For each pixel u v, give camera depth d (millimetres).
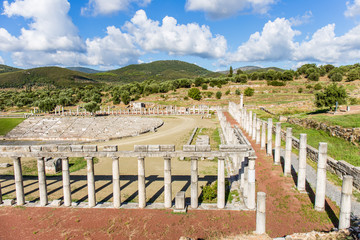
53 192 24500
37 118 76875
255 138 40250
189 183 26031
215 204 20422
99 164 34688
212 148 41062
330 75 148000
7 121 75812
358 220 15398
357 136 27891
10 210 20609
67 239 16531
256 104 94938
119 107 123375
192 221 17953
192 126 68562
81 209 20422
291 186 21812
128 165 33531
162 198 22219
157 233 16734
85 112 103875
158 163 33938
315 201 17859
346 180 14469
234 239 15008
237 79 158250
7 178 29625
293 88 125375
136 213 19391
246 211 19078
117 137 55688
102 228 17578
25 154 20594
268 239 14625
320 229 15711
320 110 55875
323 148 17188
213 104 114688
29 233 17344
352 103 60969
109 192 24016
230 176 27078
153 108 115250
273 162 28344
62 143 53812
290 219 17094
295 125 44625
